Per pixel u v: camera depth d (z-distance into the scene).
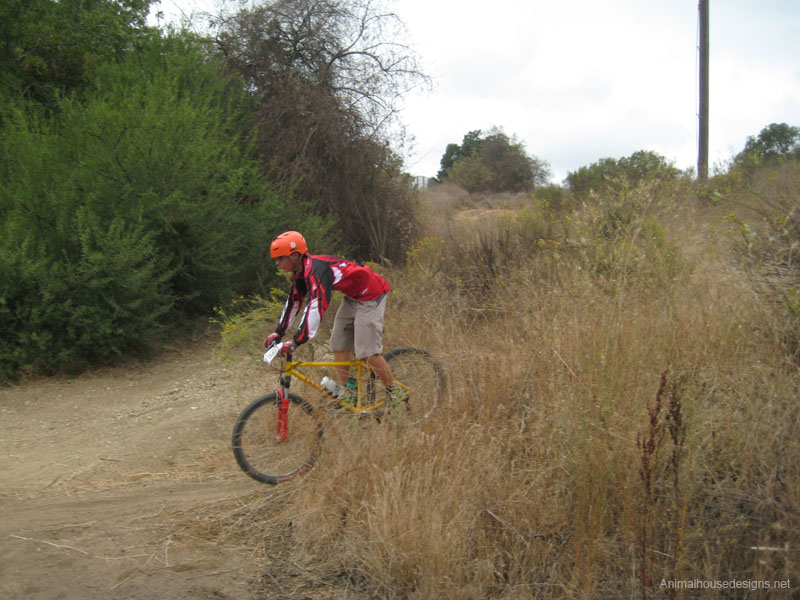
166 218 8.00
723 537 3.08
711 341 4.27
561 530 3.28
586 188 15.77
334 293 6.08
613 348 4.02
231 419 5.65
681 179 8.32
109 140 7.99
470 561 3.17
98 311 7.12
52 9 10.90
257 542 3.63
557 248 7.16
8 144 8.10
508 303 5.77
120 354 7.27
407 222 12.33
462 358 4.64
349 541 3.43
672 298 5.02
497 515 3.33
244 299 9.20
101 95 9.81
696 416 3.44
